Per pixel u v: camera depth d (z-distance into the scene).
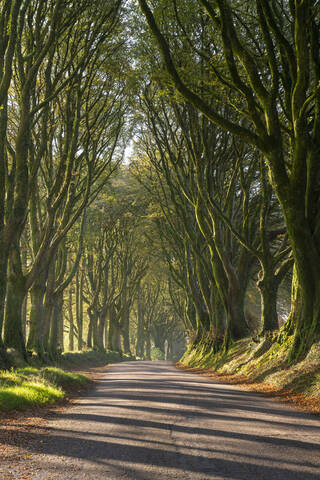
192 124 33.34
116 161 44.12
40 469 7.55
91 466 7.69
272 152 19.31
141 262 84.62
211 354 43.25
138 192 64.38
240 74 24.22
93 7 27.78
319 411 13.70
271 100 19.11
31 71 25.95
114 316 85.69
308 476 6.90
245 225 37.03
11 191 27.78
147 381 26.03
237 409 14.13
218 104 32.06
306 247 20.34
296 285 25.31
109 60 32.09
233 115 32.88
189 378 29.19
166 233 61.38
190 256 53.44
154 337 118.50
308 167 20.98
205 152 33.19
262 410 13.99
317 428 10.88
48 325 42.12
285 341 24.84
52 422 12.23
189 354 58.88
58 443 9.54
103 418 12.64
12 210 25.92
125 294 85.00
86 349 69.19
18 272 30.80
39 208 37.88
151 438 9.80
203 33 27.22
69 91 30.98
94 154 35.34
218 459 7.96
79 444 9.39
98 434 10.37
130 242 75.06
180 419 12.22
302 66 17.97
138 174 53.59
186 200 45.34
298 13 17.45
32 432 10.80
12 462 8.03
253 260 39.50
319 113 20.19
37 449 9.02
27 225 53.00
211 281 44.12
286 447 8.81
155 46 28.72
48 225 31.53
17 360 27.27
